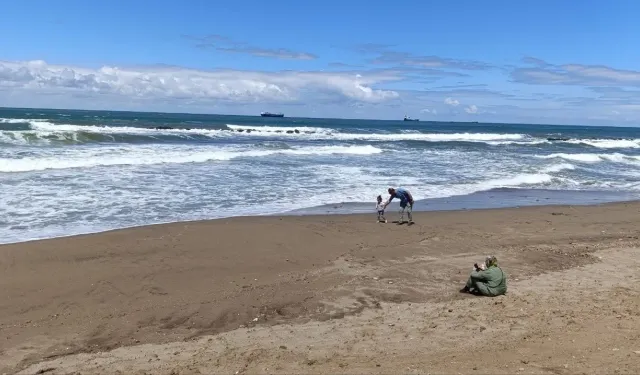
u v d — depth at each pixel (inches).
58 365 233.5
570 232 545.6
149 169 839.1
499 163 1189.1
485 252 450.6
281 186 762.8
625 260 430.0
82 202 585.9
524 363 216.8
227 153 1067.3
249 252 430.9
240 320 293.3
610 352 226.2
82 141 1130.0
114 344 259.1
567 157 1427.2
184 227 497.4
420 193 767.7
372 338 262.1
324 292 339.6
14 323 282.7
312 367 223.0
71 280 350.3
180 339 265.7
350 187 781.9
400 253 441.4
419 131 3038.9
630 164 1360.7
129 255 407.5
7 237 445.4
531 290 347.9
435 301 328.5
